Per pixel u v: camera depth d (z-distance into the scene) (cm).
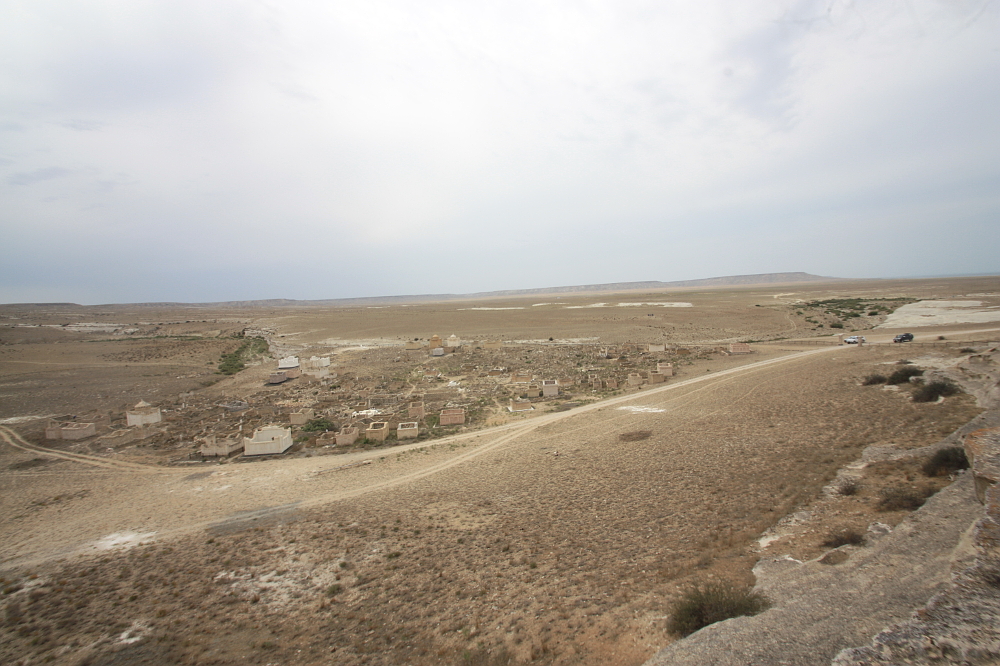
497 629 1595
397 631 1694
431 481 3325
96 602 2069
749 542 1886
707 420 4006
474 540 2375
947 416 3002
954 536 1384
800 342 7894
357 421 5084
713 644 1149
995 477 1385
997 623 889
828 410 3703
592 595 1702
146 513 3078
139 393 6919
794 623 1157
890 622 1052
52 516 3105
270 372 8406
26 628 1902
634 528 2286
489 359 8731
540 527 2444
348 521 2755
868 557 1440
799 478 2531
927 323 9106
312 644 1680
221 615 1916
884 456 2573
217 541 2616
